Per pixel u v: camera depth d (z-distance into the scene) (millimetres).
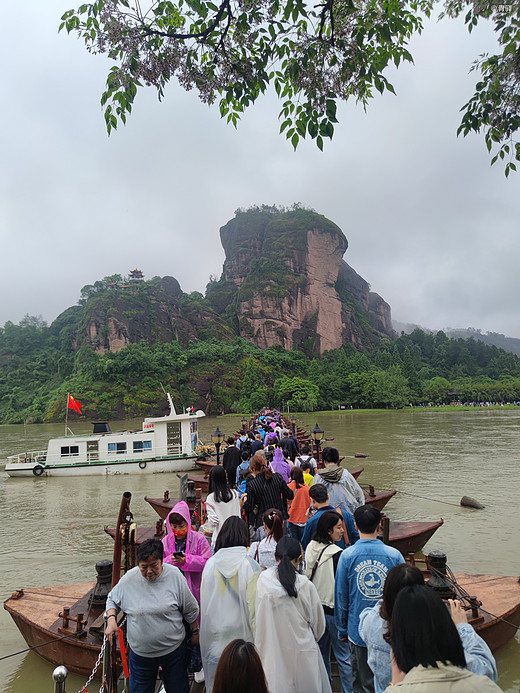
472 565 10336
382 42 6383
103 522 15617
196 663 4781
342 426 56281
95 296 134125
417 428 51312
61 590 7930
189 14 6469
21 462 26969
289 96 6832
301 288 158375
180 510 5387
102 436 25516
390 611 2910
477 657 2617
